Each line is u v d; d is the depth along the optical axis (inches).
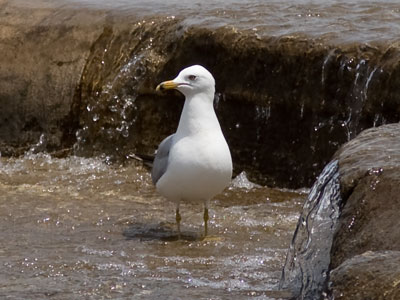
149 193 567.2
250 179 589.0
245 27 601.3
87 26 666.8
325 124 561.3
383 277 289.0
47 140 656.4
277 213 523.5
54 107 653.9
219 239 472.1
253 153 589.3
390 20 615.5
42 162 639.1
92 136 642.8
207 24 615.5
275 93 576.4
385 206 339.3
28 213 523.8
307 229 381.1
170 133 619.8
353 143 392.8
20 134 664.4
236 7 665.0
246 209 533.0
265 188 579.5
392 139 390.3
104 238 478.9
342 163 370.3
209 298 383.9
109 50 650.8
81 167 624.4
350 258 313.3
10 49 677.3
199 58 608.7
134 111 630.5
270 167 584.1
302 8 654.5
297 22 613.9
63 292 394.6
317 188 384.5
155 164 471.2
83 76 650.2
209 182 453.4
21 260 439.5
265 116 581.9
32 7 703.7
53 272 422.9
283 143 577.9
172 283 406.3
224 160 451.5
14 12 700.0
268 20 620.4
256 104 583.2
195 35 610.2
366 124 546.6
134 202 548.1
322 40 567.8
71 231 492.4
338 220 354.3
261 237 478.0
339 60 554.6
